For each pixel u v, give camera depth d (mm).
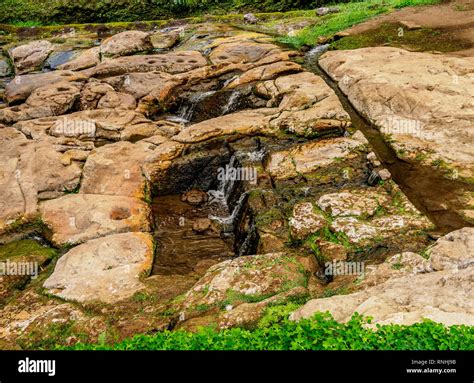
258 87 15305
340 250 8430
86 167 11953
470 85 12867
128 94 16656
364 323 5695
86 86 17109
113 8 32406
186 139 12836
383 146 11711
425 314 5793
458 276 6547
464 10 19594
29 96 16750
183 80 17375
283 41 20688
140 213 10719
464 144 11023
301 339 5242
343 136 12312
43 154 12367
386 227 8852
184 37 24094
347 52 16938
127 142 13070
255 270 7973
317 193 10289
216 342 5383
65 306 7836
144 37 22078
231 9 32094
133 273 8680
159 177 12148
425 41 17125
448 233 8117
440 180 10242
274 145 12211
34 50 23375
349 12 23156
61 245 9789
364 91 13492
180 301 7594
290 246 8859
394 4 22266
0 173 11836
